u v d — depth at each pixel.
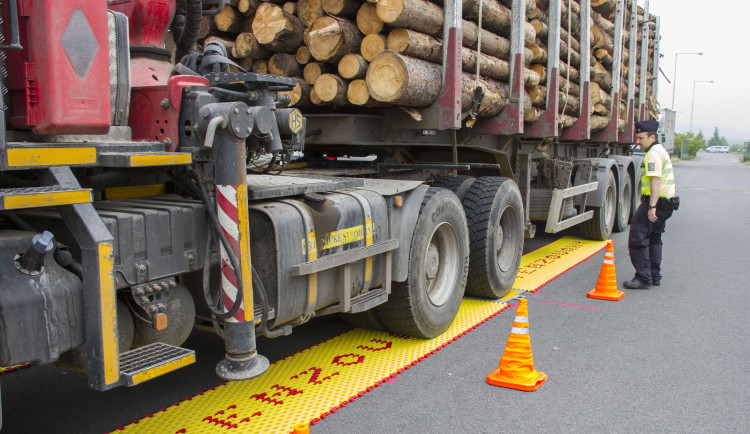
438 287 4.87
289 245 3.22
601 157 10.47
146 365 2.48
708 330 4.97
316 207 3.48
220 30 5.07
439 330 4.72
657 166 6.13
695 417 3.42
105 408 3.49
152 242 2.66
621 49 10.02
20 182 2.54
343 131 4.99
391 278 4.16
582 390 3.78
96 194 2.96
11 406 3.51
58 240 2.53
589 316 5.35
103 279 2.31
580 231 9.52
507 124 6.02
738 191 20.20
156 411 3.45
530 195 7.62
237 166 2.83
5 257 2.19
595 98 8.90
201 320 3.25
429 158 6.38
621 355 4.38
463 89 5.14
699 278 6.90
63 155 2.33
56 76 2.27
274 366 4.12
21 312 2.17
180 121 2.86
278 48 4.83
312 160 5.62
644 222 6.31
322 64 4.82
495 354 4.40
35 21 2.26
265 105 3.26
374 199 3.96
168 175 3.13
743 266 7.57
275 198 3.46
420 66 4.67
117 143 2.59
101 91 2.44
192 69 3.79
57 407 3.50
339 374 3.98
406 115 5.14
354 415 3.41
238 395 3.65
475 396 3.69
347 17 4.79
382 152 5.53
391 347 4.51
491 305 5.66
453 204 4.80
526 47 6.53
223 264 2.90
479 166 5.91
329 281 3.58
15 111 2.40
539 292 6.22
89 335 2.35
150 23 3.14
